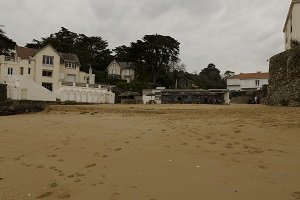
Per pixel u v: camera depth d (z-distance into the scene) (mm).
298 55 25375
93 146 9977
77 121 17219
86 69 77188
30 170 7898
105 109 25016
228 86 76062
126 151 9000
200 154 8156
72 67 63281
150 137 10789
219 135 10438
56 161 8562
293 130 10398
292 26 32438
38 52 56250
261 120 13406
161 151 8703
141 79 78375
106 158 8445
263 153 7914
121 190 6086
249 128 11336
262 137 9727
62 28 85000
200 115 17828
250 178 6199
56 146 10398
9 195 6242
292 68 25766
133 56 78375
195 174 6633
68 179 6984
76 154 9133
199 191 5746
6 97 30484
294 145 8539
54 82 57375
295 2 31953
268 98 30719
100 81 73375
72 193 6148
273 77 29625
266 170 6621
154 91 56812
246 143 9094
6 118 22469
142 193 5859
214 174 6555
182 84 81688
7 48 69062
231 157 7730
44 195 6129
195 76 92188
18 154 9797
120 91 59094
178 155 8172
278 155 7664
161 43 76312
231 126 12102
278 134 9984
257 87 72812
